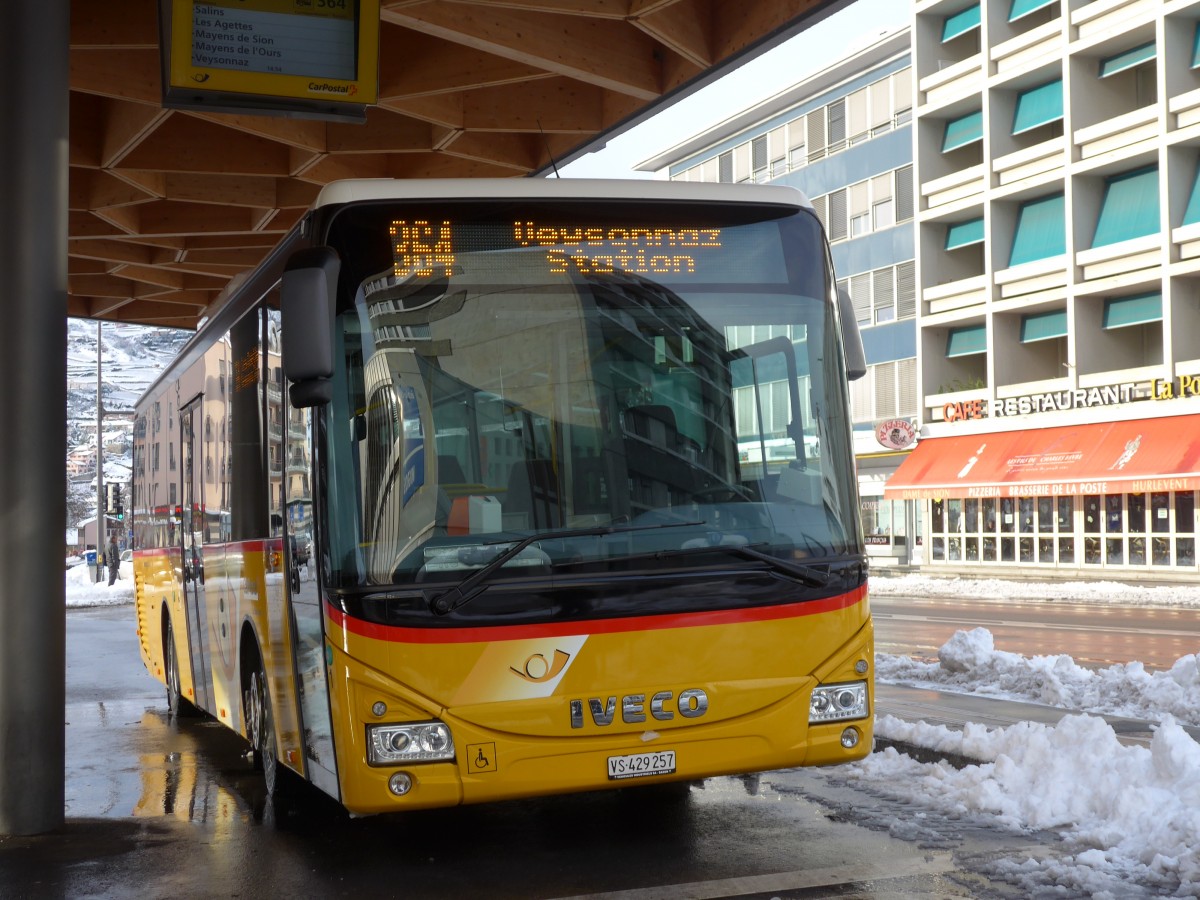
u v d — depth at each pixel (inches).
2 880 268.2
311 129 650.2
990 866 251.6
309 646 266.5
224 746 459.8
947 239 1793.8
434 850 287.6
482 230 261.1
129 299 1016.9
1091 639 754.8
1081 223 1563.7
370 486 247.4
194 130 678.5
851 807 306.3
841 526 268.1
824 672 261.1
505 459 251.3
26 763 309.0
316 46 412.8
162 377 511.8
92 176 749.9
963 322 1764.3
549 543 248.5
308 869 274.7
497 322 257.4
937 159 1797.5
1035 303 1614.2
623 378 259.8
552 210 265.1
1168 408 1402.6
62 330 314.2
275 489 301.7
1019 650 695.7
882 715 397.7
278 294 300.7
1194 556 1400.1
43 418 309.3
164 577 500.4
